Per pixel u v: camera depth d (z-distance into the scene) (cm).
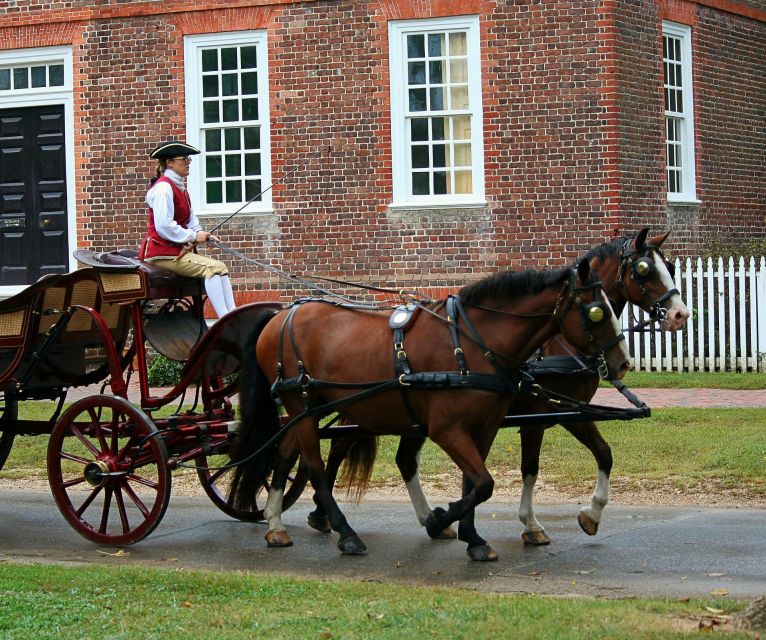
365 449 1091
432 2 1995
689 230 2161
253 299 2077
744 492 1210
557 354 1023
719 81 2264
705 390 1772
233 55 2089
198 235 1141
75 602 802
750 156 2347
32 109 2200
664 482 1256
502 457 1380
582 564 936
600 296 906
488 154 1986
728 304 1980
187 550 1034
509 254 1984
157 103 2117
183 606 790
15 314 1092
